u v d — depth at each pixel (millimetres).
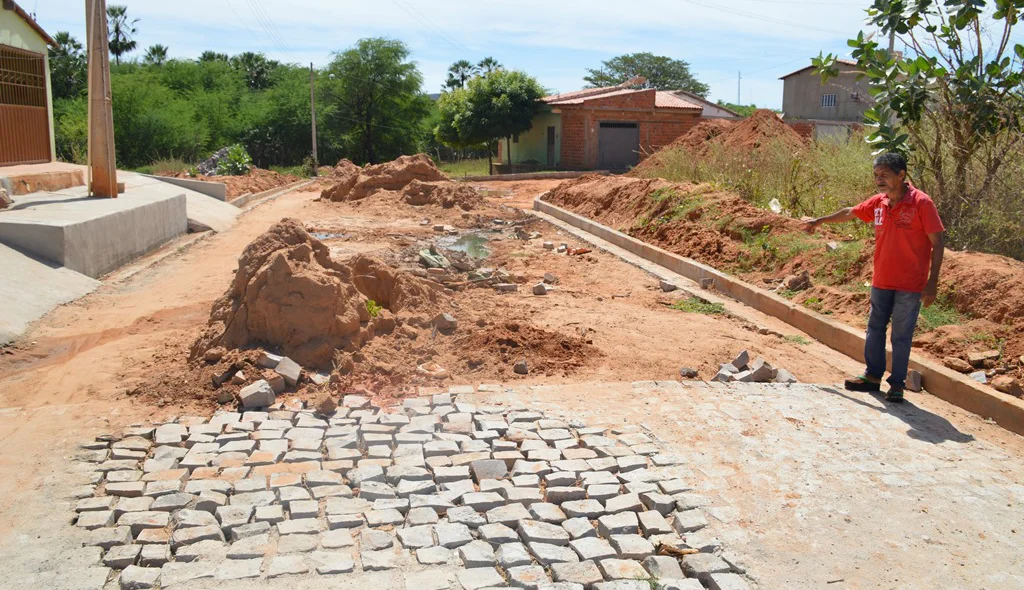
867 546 4227
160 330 8500
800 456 5289
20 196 14344
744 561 4039
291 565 3883
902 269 6309
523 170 39875
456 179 32531
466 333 7797
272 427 5562
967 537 4340
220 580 3764
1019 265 8281
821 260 10148
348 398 6172
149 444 5293
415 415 5867
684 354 7609
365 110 55625
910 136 10523
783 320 9031
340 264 7801
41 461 4992
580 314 9109
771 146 16156
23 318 8469
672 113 37938
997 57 9859
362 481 4758
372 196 22703
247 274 7293
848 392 6680
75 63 52188
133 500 4473
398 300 8211
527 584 3770
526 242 15234
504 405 6094
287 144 53031
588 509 4488
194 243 15094
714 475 4973
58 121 35938
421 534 4203
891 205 6355
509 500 4590
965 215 9992
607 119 37094
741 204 12977
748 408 6176
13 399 6293
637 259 12914
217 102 50594
